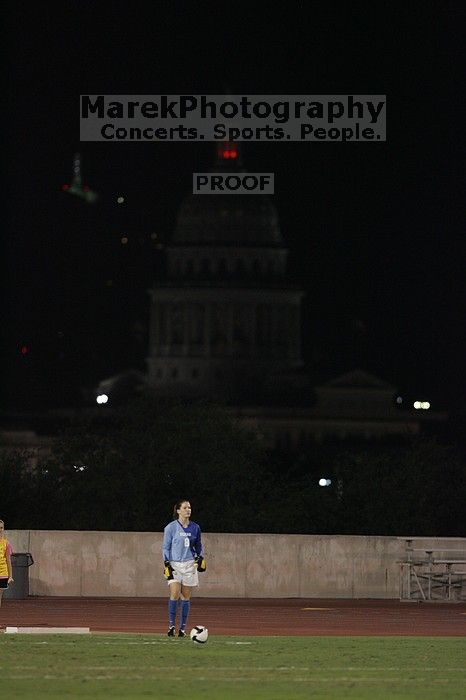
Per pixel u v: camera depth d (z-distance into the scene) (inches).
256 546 3152.1
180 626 2053.4
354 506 4330.7
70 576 3090.6
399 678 1656.0
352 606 2908.5
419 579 3139.8
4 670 1642.5
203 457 4552.2
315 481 4872.0
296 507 4330.7
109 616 2522.1
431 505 4493.1
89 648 1873.8
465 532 4463.6
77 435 4655.5
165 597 3093.0
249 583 3137.3
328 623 2450.8
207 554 3132.4
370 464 4480.8
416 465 4515.3
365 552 3184.1
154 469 4485.7
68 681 1566.2
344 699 1487.5
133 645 1921.8
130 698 1461.6
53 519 4205.2
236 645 1966.0
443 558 3152.1
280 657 1830.7
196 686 1552.7
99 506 4347.9
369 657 1852.9
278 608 2812.5
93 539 3107.8
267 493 4510.3
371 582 3179.1
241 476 4522.6
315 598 3147.1
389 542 3193.9
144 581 3110.2
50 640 1977.1
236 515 4281.5
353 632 2276.1
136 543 3117.6
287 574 3152.1
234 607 2827.3
